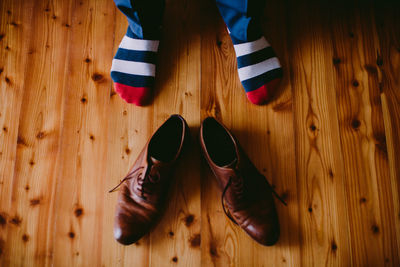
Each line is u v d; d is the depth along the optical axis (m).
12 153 0.89
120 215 0.80
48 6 0.99
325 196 0.85
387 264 0.82
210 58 0.94
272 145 0.88
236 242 0.82
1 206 0.86
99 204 0.86
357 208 0.85
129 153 0.89
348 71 0.93
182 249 0.82
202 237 0.83
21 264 0.83
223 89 0.92
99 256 0.83
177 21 0.97
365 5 0.98
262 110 0.91
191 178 0.86
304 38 0.95
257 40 0.88
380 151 0.88
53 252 0.83
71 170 0.88
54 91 0.93
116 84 0.87
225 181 0.77
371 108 0.91
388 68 0.94
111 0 0.99
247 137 0.89
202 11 0.97
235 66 0.94
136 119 0.91
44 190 0.87
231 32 0.87
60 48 0.96
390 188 0.86
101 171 0.88
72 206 0.86
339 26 0.96
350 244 0.83
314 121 0.90
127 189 0.82
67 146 0.90
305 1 0.98
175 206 0.84
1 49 0.96
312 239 0.83
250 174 0.80
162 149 0.87
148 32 0.86
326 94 0.92
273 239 0.78
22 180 0.88
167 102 0.91
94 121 0.91
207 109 0.91
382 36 0.96
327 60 0.94
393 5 0.98
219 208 0.84
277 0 0.98
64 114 0.92
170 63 0.94
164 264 0.82
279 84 0.90
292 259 0.81
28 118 0.92
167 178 0.78
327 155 0.88
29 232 0.85
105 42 0.96
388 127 0.90
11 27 0.97
